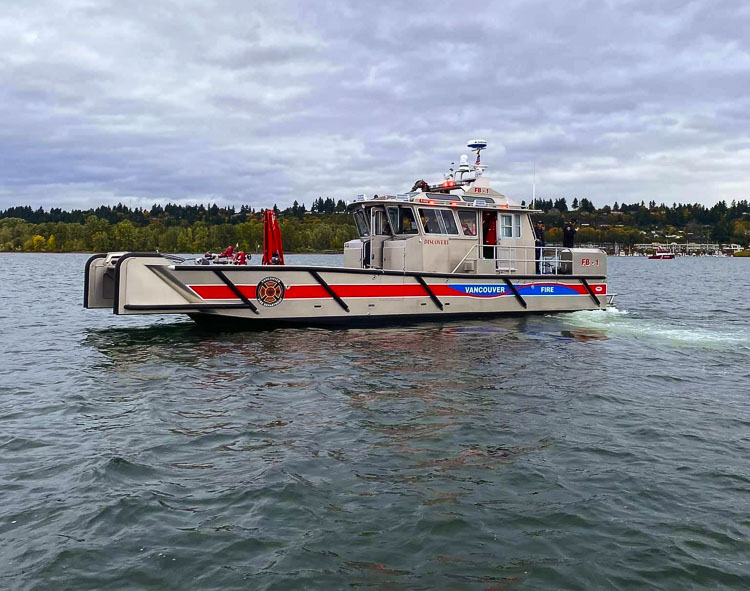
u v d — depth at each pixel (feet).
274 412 26.08
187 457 20.94
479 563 14.56
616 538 15.80
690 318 62.18
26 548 15.03
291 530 15.97
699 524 16.55
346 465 20.27
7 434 23.27
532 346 42.34
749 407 28.09
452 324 51.31
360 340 43.37
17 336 47.19
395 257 52.80
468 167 57.77
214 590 13.47
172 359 36.96
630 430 24.45
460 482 19.06
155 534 15.75
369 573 14.11
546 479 19.38
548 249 58.18
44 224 531.91
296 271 46.60
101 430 23.75
